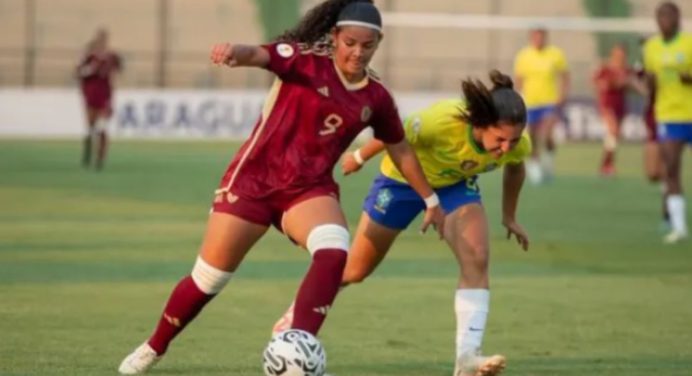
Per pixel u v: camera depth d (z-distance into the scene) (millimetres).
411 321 27406
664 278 34688
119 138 96438
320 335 25625
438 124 20844
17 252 37312
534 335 26094
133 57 109750
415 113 21406
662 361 23453
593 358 23703
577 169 78438
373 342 24938
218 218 19281
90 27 109688
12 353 22891
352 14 18578
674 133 43188
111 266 34844
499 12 114250
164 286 31484
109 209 49719
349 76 18906
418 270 35531
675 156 43281
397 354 23734
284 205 19156
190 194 56531
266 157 19047
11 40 108375
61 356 22672
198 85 110000
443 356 23578
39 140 92438
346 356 23453
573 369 22578
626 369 22641
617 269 36375
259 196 19109
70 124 96250
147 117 97125
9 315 27062
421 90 112750
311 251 18844
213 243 19328
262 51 18562
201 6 110438
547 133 68188
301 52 18797
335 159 19266
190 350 23531
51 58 108625
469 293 20578
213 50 18250
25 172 66562
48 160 75062
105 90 70000
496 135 20328
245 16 111312
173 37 110062
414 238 43156
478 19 107125
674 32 42594
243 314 27812
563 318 28156
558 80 72438
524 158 21500
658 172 47531
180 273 33812
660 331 26688
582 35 112875
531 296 31203
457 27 113062
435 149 21031
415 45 112750
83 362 22094
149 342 20703
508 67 113500
